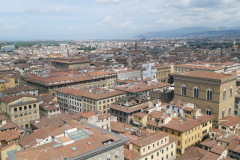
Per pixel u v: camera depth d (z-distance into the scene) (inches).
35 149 3095.5
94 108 7214.6
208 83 5964.6
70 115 6294.3
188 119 5236.2
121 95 7795.3
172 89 7869.1
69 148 3034.0
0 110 6786.4
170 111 5649.6
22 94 6683.1
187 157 4168.3
